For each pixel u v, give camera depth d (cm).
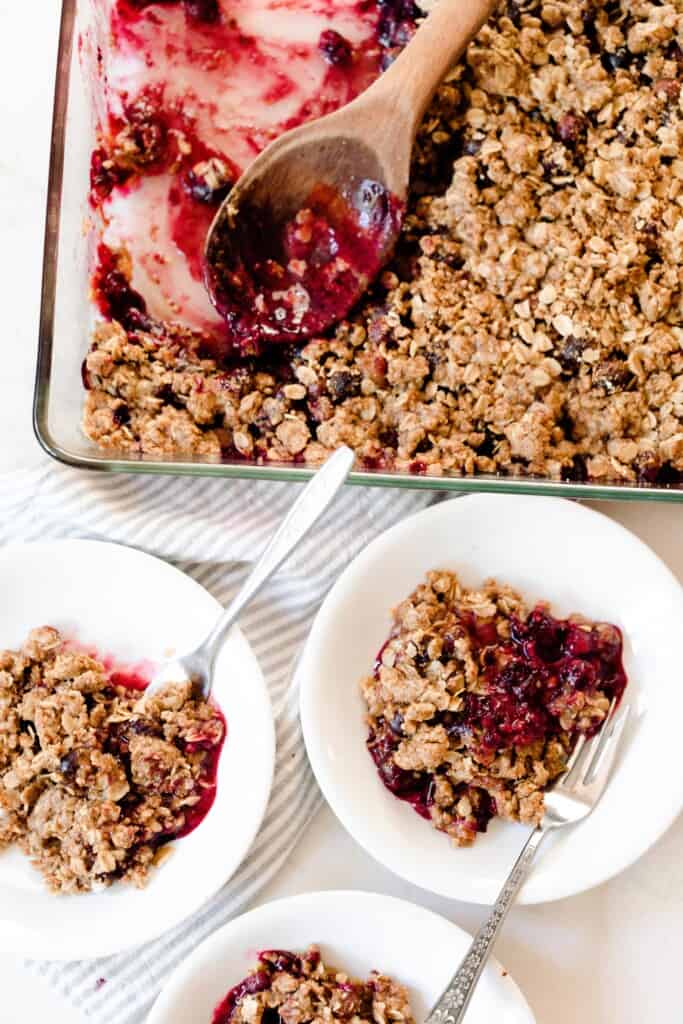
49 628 90
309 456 89
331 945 88
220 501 92
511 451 88
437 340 89
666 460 88
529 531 90
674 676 89
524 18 91
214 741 89
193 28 93
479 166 90
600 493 87
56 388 88
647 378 88
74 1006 90
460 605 90
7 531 92
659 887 90
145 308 91
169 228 92
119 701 89
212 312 91
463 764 87
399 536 90
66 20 88
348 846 91
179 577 90
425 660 88
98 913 88
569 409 89
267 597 92
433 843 88
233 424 90
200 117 93
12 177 95
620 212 89
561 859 88
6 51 95
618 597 90
